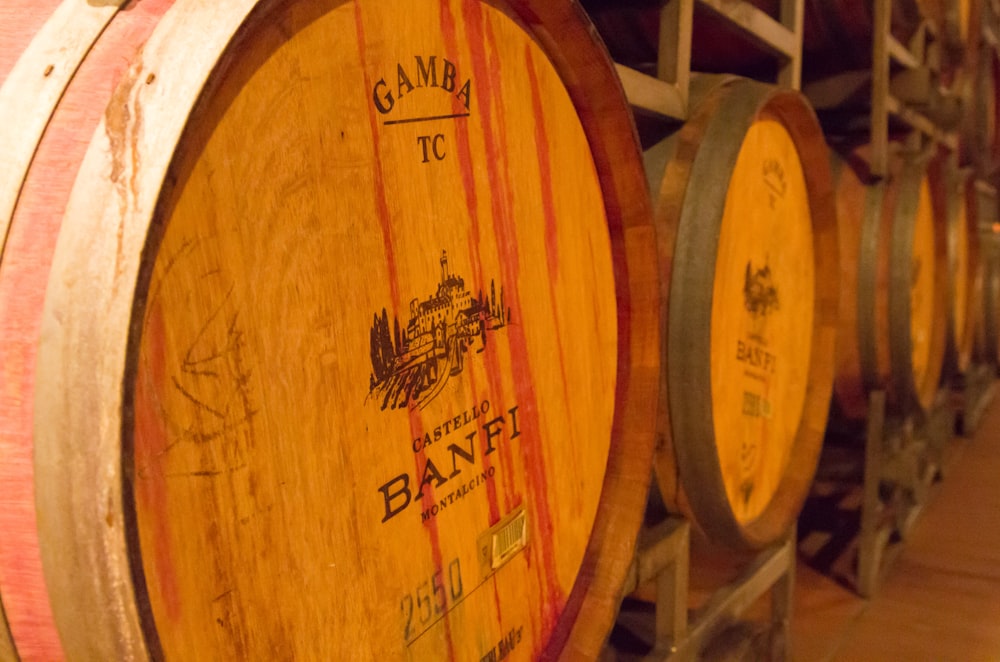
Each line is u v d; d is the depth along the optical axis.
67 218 0.68
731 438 2.14
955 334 4.59
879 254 3.27
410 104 1.04
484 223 1.20
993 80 6.45
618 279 1.61
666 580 2.11
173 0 0.80
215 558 0.79
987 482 5.01
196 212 0.76
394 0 1.00
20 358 0.71
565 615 1.51
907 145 3.91
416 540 1.09
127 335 0.65
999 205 7.41
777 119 2.23
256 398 0.83
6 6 0.89
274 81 0.84
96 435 0.64
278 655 0.88
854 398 3.51
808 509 4.30
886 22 3.25
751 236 2.13
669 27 1.94
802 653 3.19
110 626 0.66
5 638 0.74
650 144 2.03
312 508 0.91
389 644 1.05
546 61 1.33
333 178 0.92
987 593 3.68
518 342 1.30
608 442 1.60
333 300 0.93
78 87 0.77
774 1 2.68
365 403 0.99
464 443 1.18
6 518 0.71
